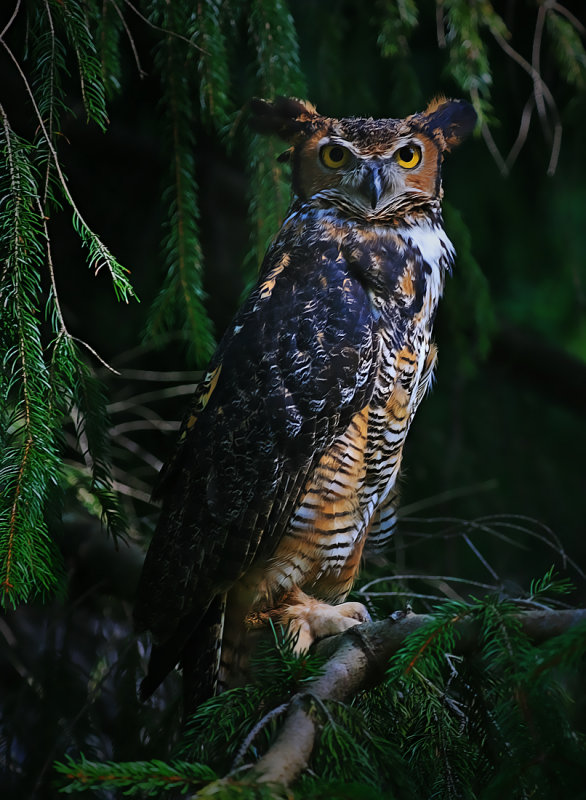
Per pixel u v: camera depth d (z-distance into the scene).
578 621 4.46
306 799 3.59
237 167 10.96
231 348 6.74
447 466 10.57
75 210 5.34
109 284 10.38
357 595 7.34
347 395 6.57
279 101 7.12
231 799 3.51
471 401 11.80
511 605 4.64
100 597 8.45
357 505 6.76
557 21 8.41
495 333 10.73
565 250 10.93
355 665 4.95
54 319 5.40
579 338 11.97
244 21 7.96
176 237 7.18
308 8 8.48
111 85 6.57
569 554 11.18
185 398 10.41
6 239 5.16
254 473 6.48
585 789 4.04
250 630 6.63
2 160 5.26
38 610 8.60
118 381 10.39
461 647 4.74
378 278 6.85
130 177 10.36
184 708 6.26
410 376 6.94
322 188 7.12
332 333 6.64
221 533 6.40
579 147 9.98
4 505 5.04
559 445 12.21
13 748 7.35
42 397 5.26
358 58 8.79
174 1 6.73
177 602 6.34
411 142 7.09
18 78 8.34
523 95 10.20
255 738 4.45
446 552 9.73
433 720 5.11
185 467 6.59
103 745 7.32
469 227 10.84
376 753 4.54
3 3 7.52
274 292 6.85
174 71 6.87
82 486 8.27
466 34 7.65
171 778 3.70
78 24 5.70
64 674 7.71
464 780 4.93
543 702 4.22
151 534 8.75
